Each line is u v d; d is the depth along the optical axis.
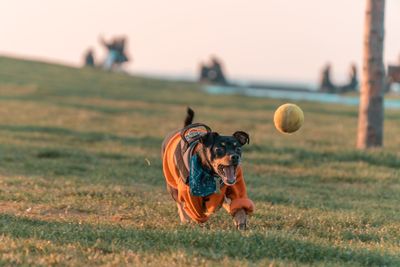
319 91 63.31
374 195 13.52
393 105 42.72
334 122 29.50
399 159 17.41
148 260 7.44
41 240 8.16
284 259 7.71
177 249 7.86
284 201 12.39
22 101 32.81
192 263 7.27
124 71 64.81
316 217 10.52
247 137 8.48
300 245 8.12
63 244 8.06
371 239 9.33
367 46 18.97
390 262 7.80
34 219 9.88
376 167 16.66
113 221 10.09
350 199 13.05
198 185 8.61
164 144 9.84
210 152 8.36
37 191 12.38
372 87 19.03
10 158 16.67
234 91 52.59
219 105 36.69
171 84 53.34
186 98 40.03
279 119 9.16
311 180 15.34
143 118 28.61
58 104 32.31
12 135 21.17
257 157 17.86
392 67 17.48
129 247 8.00
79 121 26.38
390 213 11.38
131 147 19.67
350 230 9.76
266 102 40.12
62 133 22.50
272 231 8.88
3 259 7.18
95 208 11.09
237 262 7.26
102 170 15.48
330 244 8.45
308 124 28.12
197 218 8.90
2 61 52.34
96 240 8.24
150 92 42.88
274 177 15.45
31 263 7.13
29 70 49.28
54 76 47.59
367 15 18.81
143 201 11.65
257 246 8.00
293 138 22.58
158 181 14.34
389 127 27.22
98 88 42.62
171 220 10.06
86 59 68.19
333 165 16.83
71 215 10.64
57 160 16.91
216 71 66.00
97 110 30.78
